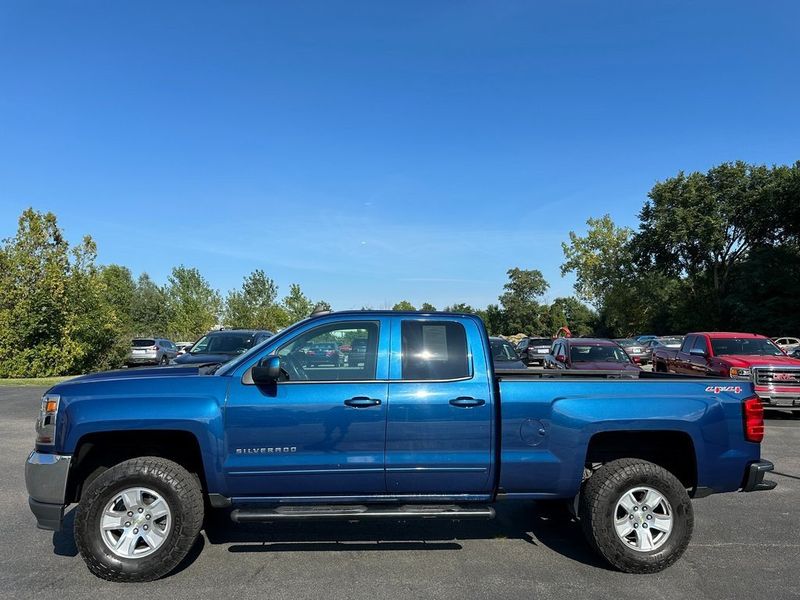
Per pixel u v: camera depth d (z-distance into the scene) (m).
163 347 31.94
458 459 4.57
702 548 5.03
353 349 4.75
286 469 4.48
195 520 4.40
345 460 4.51
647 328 53.19
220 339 14.82
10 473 7.40
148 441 4.71
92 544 4.27
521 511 6.09
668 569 4.57
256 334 15.11
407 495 4.63
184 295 49.69
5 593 4.09
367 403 4.52
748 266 42.19
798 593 4.14
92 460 4.72
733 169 44.91
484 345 4.77
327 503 4.61
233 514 4.42
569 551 4.98
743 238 45.88
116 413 4.39
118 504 4.36
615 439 5.00
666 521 4.56
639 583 4.31
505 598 4.06
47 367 22.64
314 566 4.61
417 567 4.60
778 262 41.56
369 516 4.45
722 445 4.73
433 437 4.57
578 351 14.63
